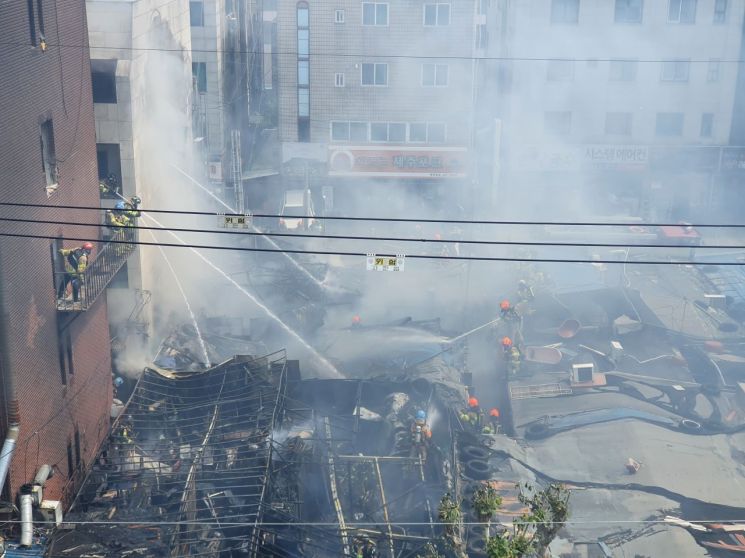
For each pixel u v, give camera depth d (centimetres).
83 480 2541
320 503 2505
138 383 3058
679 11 6059
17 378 2144
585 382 3403
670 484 2638
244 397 2984
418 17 5941
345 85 6047
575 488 2625
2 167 2053
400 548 2278
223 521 2291
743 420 3145
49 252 2383
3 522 2069
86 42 2706
